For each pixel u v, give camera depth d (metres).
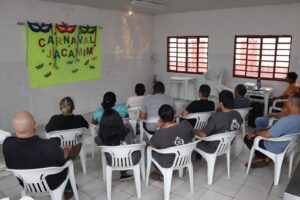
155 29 7.23
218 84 5.97
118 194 2.70
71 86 5.46
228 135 2.78
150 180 2.95
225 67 6.20
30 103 4.82
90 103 5.91
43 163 1.98
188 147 2.48
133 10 6.22
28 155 1.94
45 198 2.61
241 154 3.57
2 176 3.07
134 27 6.67
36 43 4.74
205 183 2.87
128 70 6.71
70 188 2.57
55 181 2.10
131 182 2.94
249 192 2.69
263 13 5.45
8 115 4.53
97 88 6.01
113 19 6.12
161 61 7.31
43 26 4.79
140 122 3.51
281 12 5.23
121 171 3.00
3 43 4.31
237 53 5.98
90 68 5.77
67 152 2.37
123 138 2.59
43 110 5.04
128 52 6.63
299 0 4.80
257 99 4.90
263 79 5.69
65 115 2.86
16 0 4.38
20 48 4.54
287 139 2.66
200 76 6.67
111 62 6.24
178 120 3.41
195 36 6.52
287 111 2.93
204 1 5.00
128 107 3.76
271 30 5.41
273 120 3.26
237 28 5.84
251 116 4.68
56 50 5.06
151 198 2.62
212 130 2.77
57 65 5.13
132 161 2.53
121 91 6.64
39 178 2.01
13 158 1.95
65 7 5.11
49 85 5.06
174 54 7.03
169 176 2.49
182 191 2.72
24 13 4.51
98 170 3.21
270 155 2.77
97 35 5.80
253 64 5.81
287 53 5.32
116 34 6.25
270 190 2.71
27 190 2.08
